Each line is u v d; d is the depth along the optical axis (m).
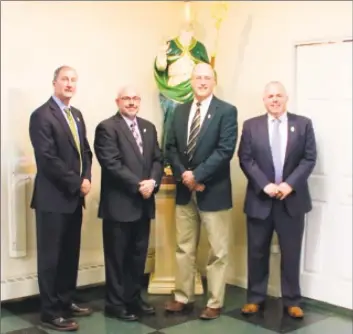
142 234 3.57
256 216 3.59
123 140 3.46
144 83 4.40
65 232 3.44
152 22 4.41
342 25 3.68
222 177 3.58
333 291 3.84
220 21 4.24
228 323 3.57
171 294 4.11
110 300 3.64
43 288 3.43
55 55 3.91
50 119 3.28
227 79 4.37
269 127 3.58
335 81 3.75
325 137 3.82
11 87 3.71
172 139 3.65
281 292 3.82
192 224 3.68
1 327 3.47
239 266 4.35
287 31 3.96
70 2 3.96
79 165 3.42
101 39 4.14
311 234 3.94
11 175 3.71
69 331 3.41
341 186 3.77
